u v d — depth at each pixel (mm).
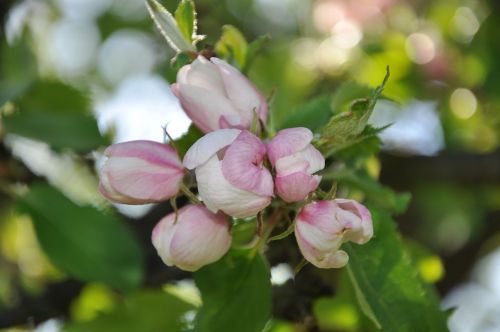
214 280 489
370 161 567
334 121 460
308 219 449
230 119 469
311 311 544
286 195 448
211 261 466
